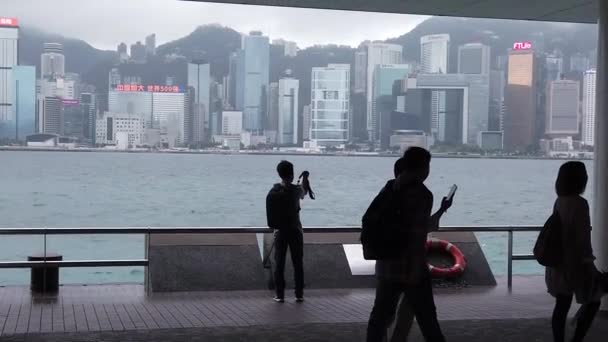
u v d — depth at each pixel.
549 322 8.59
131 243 42.91
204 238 11.48
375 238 6.01
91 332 7.84
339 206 83.56
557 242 6.55
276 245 10.11
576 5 11.08
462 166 179.75
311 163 182.25
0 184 106.31
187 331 7.93
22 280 26.02
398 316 6.55
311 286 11.34
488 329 8.16
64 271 32.50
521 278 12.66
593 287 6.57
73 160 181.50
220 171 144.88
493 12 11.80
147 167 156.25
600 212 9.41
